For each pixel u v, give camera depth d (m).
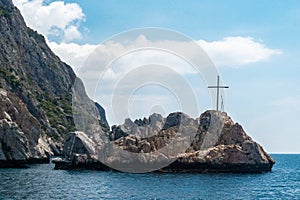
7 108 136.50
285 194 77.94
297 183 97.56
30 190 72.00
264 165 111.62
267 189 82.81
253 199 69.88
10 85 184.50
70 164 114.50
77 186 79.69
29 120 141.88
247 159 108.75
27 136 140.00
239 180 94.62
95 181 88.38
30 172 106.94
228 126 116.75
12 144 126.12
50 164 135.75
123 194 70.44
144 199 65.75
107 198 66.19
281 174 122.06
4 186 76.38
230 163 107.50
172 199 66.19
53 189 74.50
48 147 170.75
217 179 94.50
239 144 112.56
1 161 122.88
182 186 81.44
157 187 79.50
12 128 127.06
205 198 68.00
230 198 69.19
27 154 128.75
